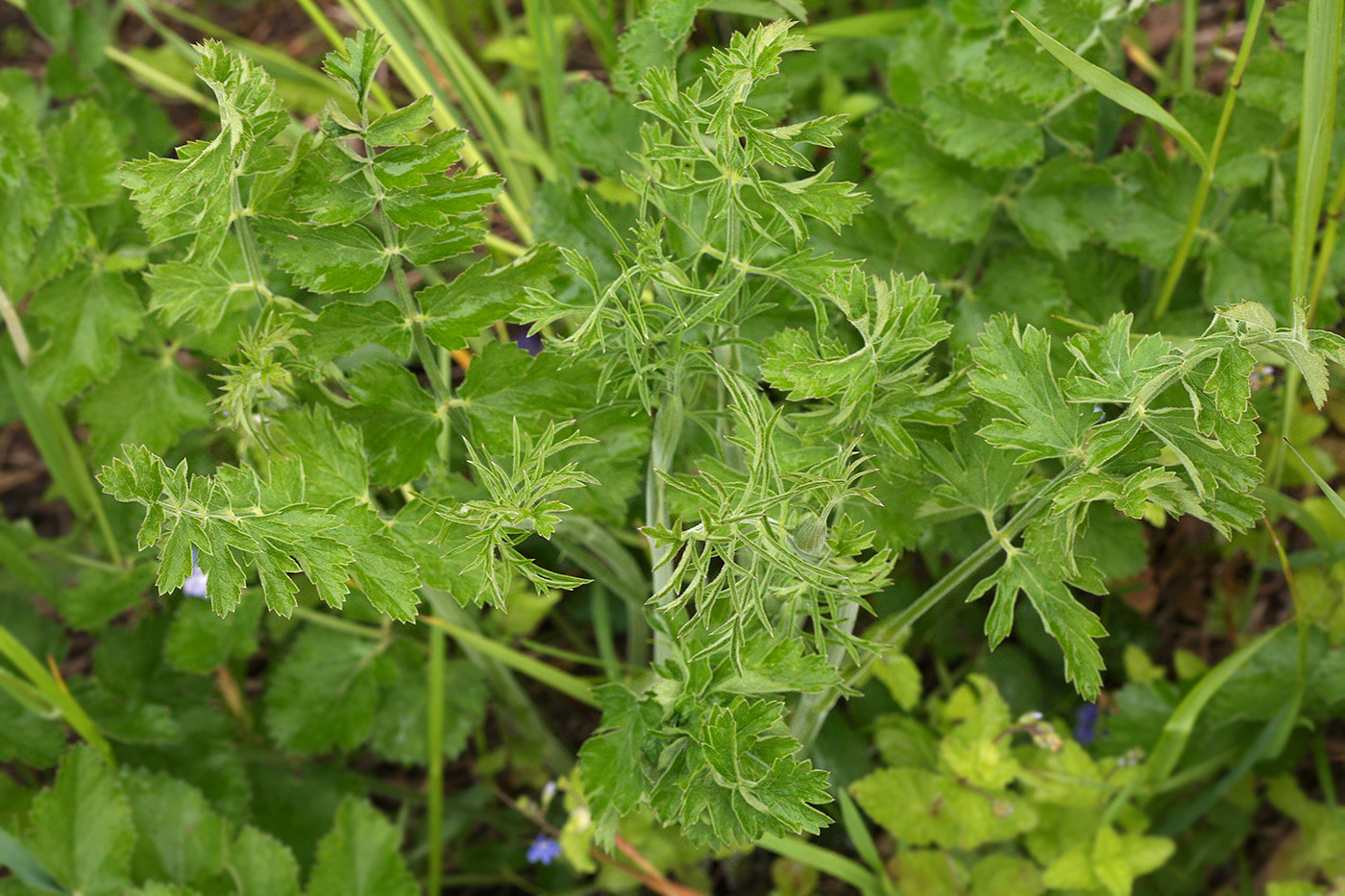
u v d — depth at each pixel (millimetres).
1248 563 1100
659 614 884
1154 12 1232
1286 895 969
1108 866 978
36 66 1385
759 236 828
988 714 993
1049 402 801
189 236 973
